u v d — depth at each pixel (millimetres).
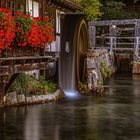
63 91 13484
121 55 26797
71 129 8195
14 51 9742
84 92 13992
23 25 9867
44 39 10844
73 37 13969
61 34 14203
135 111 10445
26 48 10367
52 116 9508
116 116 9703
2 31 8938
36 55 11070
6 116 9336
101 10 31031
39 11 12938
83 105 11336
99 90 14062
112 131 8086
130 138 7547
